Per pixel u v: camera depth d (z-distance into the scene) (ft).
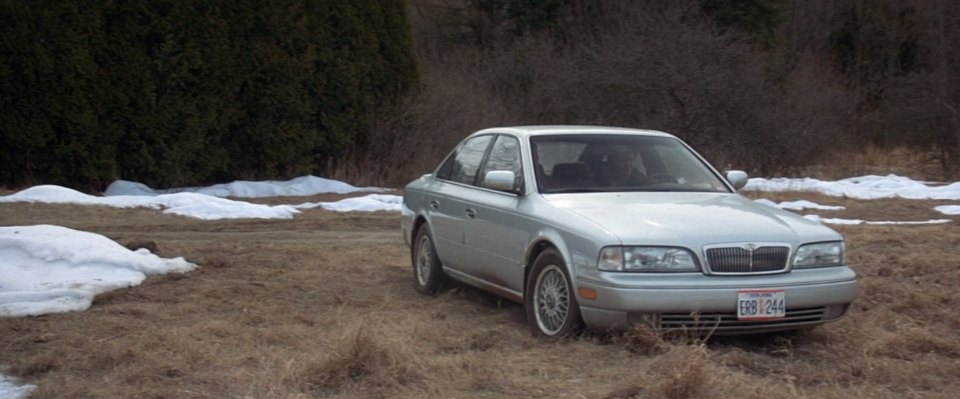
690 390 17.67
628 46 65.82
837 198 57.16
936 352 21.88
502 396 18.29
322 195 56.95
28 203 47.09
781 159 66.33
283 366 19.67
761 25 91.15
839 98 80.23
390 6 63.52
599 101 65.21
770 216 22.76
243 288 28.53
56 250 28.86
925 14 86.02
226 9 56.13
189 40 54.75
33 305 24.77
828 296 21.26
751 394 17.70
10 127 51.24
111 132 53.57
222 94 56.65
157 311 25.30
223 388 18.56
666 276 20.54
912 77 76.07
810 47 105.09
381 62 62.95
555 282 22.26
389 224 45.42
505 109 71.15
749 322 20.75
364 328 19.88
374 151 63.62
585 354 20.53
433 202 28.43
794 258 21.30
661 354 20.02
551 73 71.77
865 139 80.69
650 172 25.43
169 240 38.73
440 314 25.39
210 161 57.31
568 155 25.30
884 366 20.34
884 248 36.50
